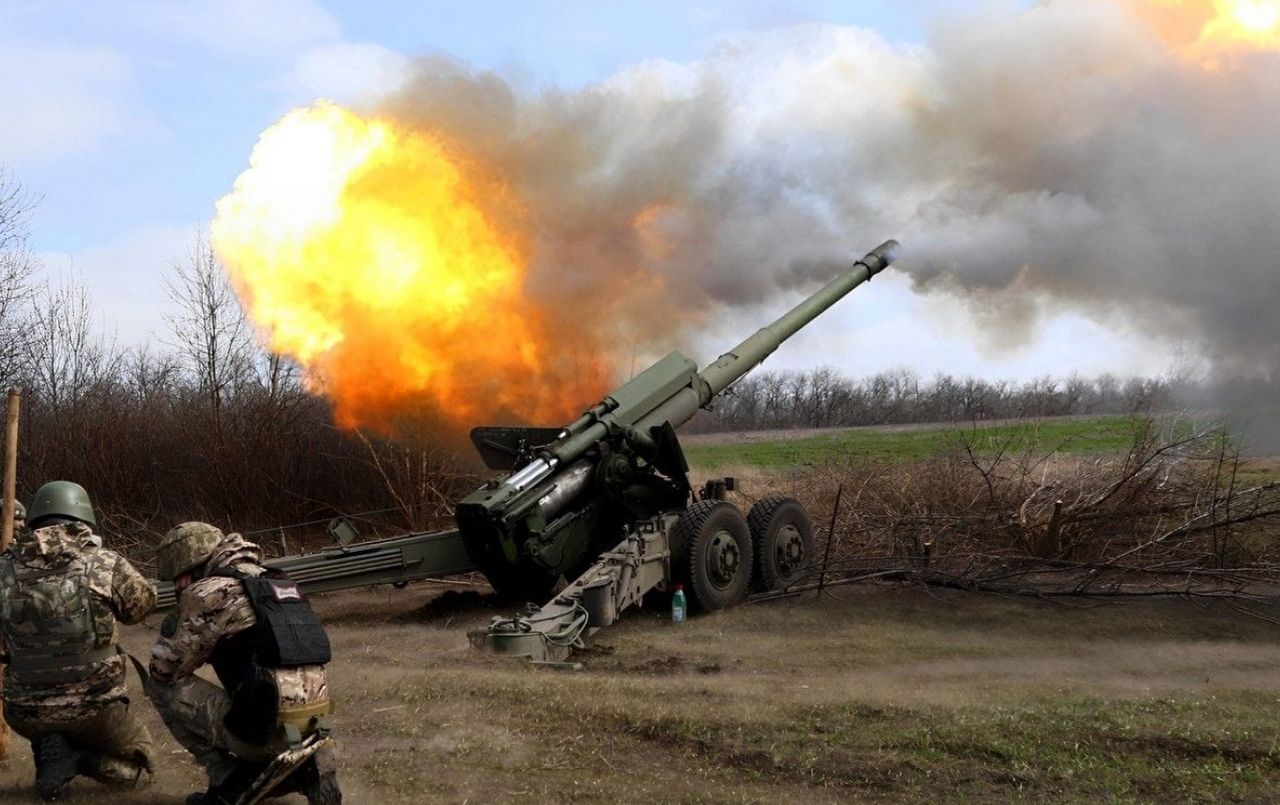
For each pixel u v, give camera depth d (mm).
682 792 5336
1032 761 5680
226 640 4555
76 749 5070
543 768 5668
